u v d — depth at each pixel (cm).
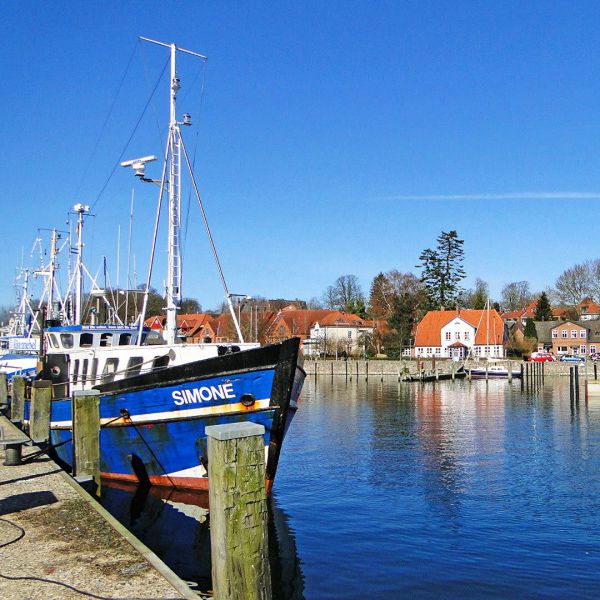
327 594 1034
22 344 3731
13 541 888
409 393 5984
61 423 1819
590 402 4922
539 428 3256
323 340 10469
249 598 629
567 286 12531
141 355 1731
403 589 1054
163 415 1468
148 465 1527
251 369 1337
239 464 634
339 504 1620
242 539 631
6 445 1462
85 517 1008
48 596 692
